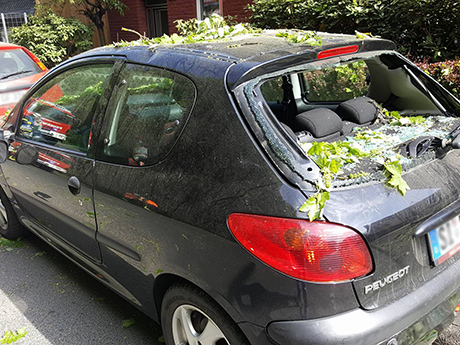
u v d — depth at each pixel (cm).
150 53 257
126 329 299
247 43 246
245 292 184
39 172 318
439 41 503
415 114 301
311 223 174
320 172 186
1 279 364
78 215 286
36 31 1125
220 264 193
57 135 312
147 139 237
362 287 177
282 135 195
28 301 333
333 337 171
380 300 183
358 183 188
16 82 680
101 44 1207
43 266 382
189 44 258
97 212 265
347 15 554
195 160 208
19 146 348
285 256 174
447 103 291
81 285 352
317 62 229
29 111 353
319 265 172
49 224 335
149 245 229
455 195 211
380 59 295
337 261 173
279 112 381
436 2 491
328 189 179
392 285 186
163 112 232
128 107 255
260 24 662
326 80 375
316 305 173
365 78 343
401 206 188
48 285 353
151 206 222
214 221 193
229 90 205
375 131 258
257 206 183
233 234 186
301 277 173
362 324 175
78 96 302
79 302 330
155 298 243
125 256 253
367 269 177
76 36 1199
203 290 206
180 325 232
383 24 542
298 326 174
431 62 518
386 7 536
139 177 233
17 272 373
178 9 1085
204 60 226
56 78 329
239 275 186
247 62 212
